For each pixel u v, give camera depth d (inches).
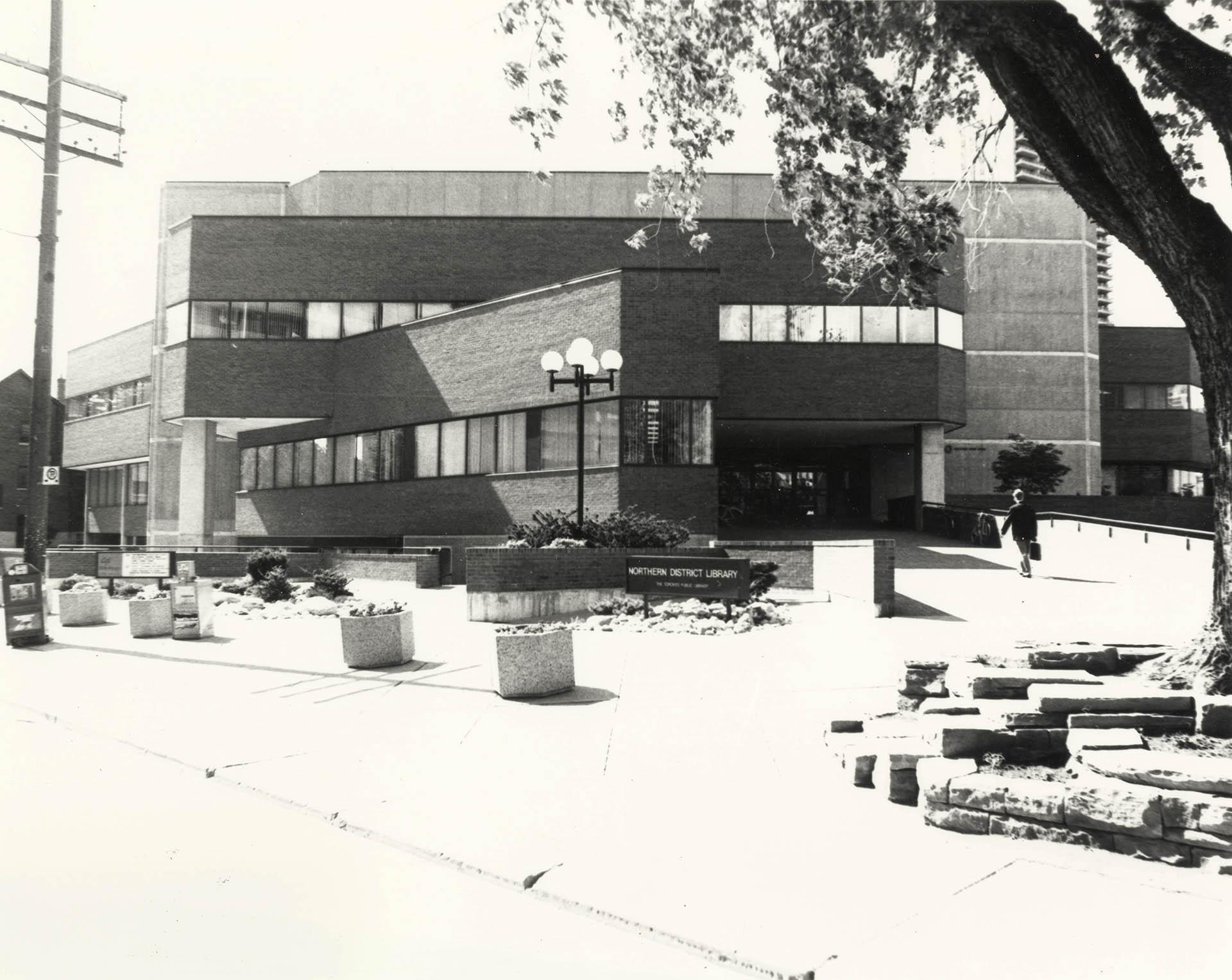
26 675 405.7
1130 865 170.1
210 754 265.1
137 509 1637.6
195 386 1085.1
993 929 143.0
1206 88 255.3
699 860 175.9
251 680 384.8
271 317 1093.8
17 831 200.2
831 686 343.9
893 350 1058.7
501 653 334.0
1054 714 217.0
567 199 1352.1
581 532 654.5
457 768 245.8
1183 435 1517.0
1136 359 1533.0
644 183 1347.2
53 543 1905.8
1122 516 1211.9
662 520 746.8
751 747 262.5
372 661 407.8
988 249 1413.6
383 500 1031.0
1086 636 442.9
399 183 1369.3
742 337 1057.5
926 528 1075.3
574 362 666.2
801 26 307.7
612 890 161.9
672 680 360.8
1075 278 1422.2
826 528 1221.7
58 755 271.4
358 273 1088.8
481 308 951.0
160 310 1451.8
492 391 935.7
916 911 150.2
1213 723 210.4
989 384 1400.1
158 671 412.2
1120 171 243.3
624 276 837.8
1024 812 185.5
